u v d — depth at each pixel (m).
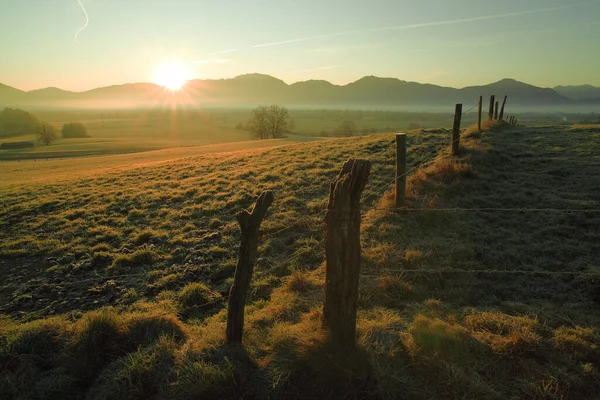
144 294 8.62
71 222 14.04
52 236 12.78
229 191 16.03
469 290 6.73
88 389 4.82
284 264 8.79
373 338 4.92
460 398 4.09
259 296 7.71
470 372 4.43
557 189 11.67
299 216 11.94
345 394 4.12
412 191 11.56
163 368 4.75
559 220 9.38
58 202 17.17
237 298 5.04
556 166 14.09
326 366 4.36
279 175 17.58
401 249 8.38
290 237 10.20
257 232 5.01
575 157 15.25
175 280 8.98
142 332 5.66
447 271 7.33
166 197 16.27
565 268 7.34
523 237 8.70
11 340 5.44
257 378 4.42
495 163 14.81
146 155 51.75
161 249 10.94
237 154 28.25
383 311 5.96
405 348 4.83
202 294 8.01
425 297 6.61
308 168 18.30
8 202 18.23
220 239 11.23
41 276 9.92
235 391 4.27
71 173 34.06
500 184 12.39
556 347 4.85
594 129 22.45
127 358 4.98
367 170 4.48
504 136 21.02
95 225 13.53
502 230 9.12
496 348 4.80
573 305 6.14
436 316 5.72
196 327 6.34
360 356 4.52
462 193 11.62
